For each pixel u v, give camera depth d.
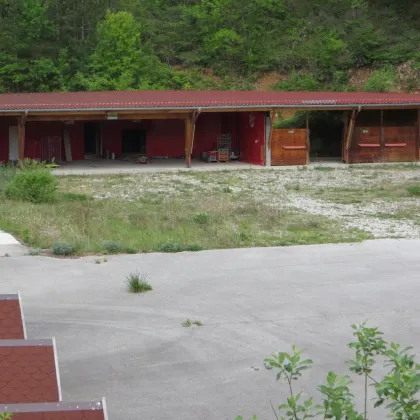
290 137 34.09
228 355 9.63
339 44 53.81
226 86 52.41
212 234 17.55
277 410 7.99
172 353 9.72
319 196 24.89
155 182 28.47
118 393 8.47
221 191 25.97
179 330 10.61
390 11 57.06
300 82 52.19
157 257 15.03
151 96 35.19
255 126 35.00
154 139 38.31
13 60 50.12
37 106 29.95
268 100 33.16
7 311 5.95
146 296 12.27
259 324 10.87
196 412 7.97
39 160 35.25
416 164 34.22
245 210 21.16
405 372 4.77
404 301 11.98
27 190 22.25
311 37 56.09
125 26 51.41
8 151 34.97
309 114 39.75
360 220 20.02
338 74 52.75
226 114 38.34
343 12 58.25
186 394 8.44
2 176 26.36
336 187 27.09
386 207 22.42
